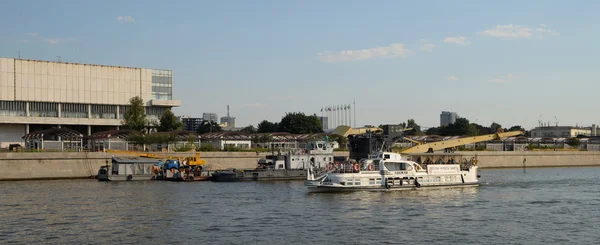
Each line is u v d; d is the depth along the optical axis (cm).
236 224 6050
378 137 11125
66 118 18462
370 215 6631
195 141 16450
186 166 12081
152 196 8450
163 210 7012
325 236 5431
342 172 9012
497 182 11156
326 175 8919
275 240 5266
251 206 7356
